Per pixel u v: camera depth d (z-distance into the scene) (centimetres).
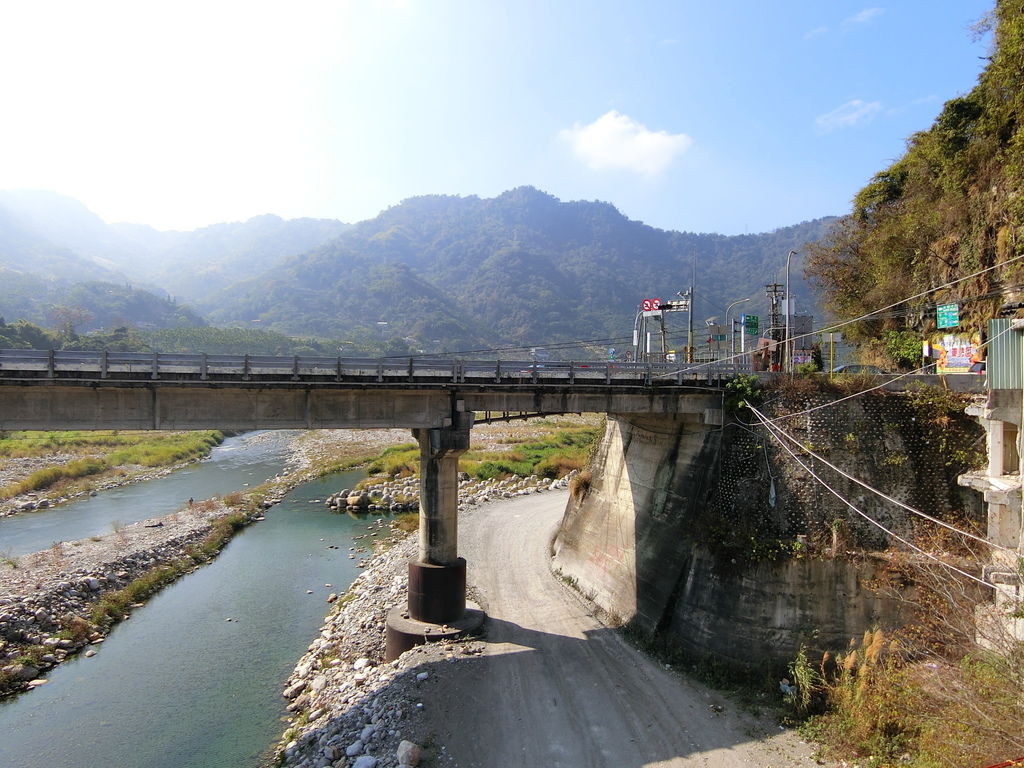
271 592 3772
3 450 7969
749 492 2752
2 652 2812
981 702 1530
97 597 3456
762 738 2112
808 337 4488
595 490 3959
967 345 3238
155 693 2661
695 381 3003
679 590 2827
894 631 2316
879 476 2606
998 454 2108
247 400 2645
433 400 2884
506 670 2592
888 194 4447
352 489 6494
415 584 2980
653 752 2069
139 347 14300
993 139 3266
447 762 2017
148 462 7844
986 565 1980
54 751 2269
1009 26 3127
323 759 2086
